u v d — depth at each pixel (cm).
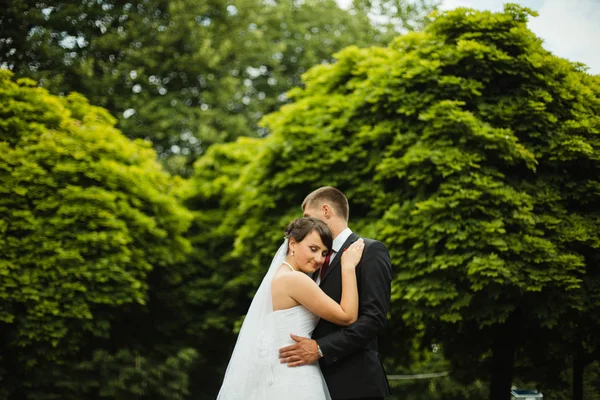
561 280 721
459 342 918
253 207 1057
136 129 1549
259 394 345
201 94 1716
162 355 1077
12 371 883
